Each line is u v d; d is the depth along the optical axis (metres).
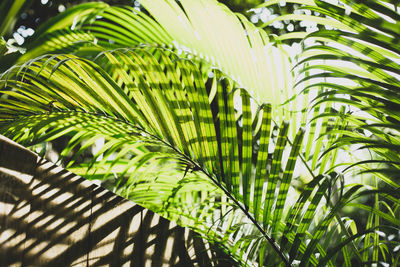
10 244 0.67
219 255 1.45
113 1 3.34
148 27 1.43
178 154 1.03
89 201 0.90
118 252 0.96
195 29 1.19
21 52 1.21
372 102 0.90
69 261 0.81
